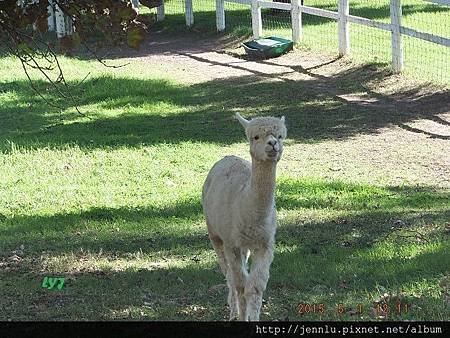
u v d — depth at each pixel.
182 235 10.80
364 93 19.20
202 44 26.56
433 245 9.68
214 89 20.62
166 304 8.35
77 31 7.81
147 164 14.97
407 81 19.33
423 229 10.52
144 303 8.38
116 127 17.73
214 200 7.61
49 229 11.41
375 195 12.48
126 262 9.88
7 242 10.84
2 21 8.08
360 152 15.17
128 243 10.60
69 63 24.42
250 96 19.75
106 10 7.79
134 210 12.20
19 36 8.45
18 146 16.44
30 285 9.06
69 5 7.71
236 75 21.95
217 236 7.93
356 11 28.30
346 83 20.05
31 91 21.53
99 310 8.23
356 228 10.75
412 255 9.46
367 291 8.37
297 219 11.28
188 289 8.75
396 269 8.90
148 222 11.48
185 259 9.88
